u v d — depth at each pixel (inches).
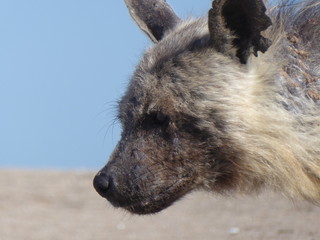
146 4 1207.6
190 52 1066.1
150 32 1191.6
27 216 1935.3
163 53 1079.6
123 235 1684.3
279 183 1066.7
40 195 2204.7
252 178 1069.8
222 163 1060.5
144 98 1064.2
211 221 1785.2
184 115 1050.1
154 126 1064.8
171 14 1199.6
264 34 1087.0
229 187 1084.5
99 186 1061.1
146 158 1058.1
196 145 1053.8
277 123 1048.8
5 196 2172.7
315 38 1099.9
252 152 1050.1
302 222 1657.2
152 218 1876.2
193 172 1061.8
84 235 1697.8
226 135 1044.5
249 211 1845.5
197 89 1046.4
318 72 1077.8
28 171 2618.1
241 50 1054.4
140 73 1080.8
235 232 1626.5
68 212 2004.2
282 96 1057.5
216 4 1029.2
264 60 1066.7
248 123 1043.9
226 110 1041.5
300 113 1059.3
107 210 2028.8
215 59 1055.0
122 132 1088.8
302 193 1076.5
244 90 1048.2
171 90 1053.8
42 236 1691.7
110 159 1074.1
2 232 1729.8
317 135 1058.1
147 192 1058.1
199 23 1130.7
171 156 1056.8
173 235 1653.5
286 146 1051.3
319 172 1061.8
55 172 2586.1
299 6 1125.1
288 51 1080.2
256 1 1021.2
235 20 1052.5
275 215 1766.7
